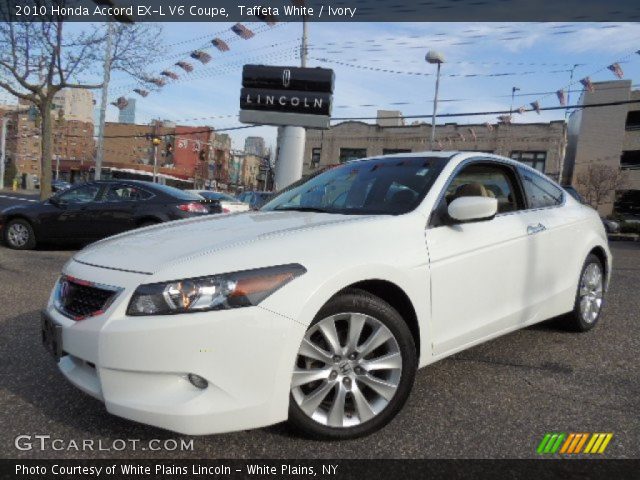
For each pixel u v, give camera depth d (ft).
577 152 134.62
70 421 9.09
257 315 7.59
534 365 12.35
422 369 11.98
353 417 8.67
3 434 8.59
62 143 275.39
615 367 12.33
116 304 7.73
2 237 31.09
